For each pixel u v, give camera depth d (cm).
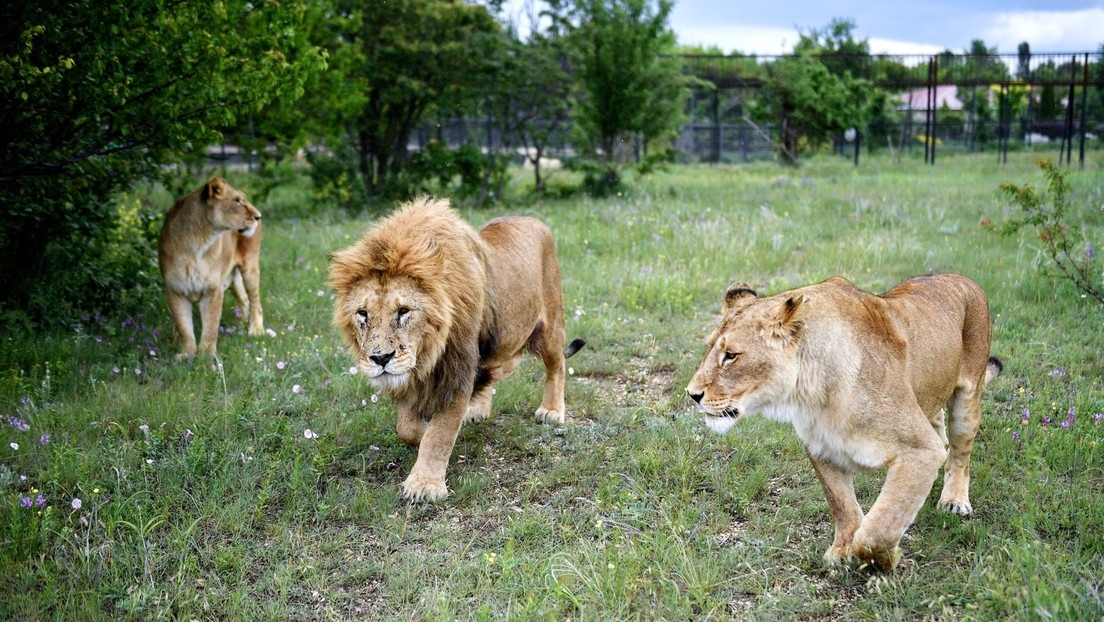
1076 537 459
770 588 434
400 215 529
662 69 1977
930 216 1316
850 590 427
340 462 577
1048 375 671
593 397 681
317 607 432
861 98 3084
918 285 484
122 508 496
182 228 768
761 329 414
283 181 1845
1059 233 863
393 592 438
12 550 456
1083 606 385
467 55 1806
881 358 410
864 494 518
